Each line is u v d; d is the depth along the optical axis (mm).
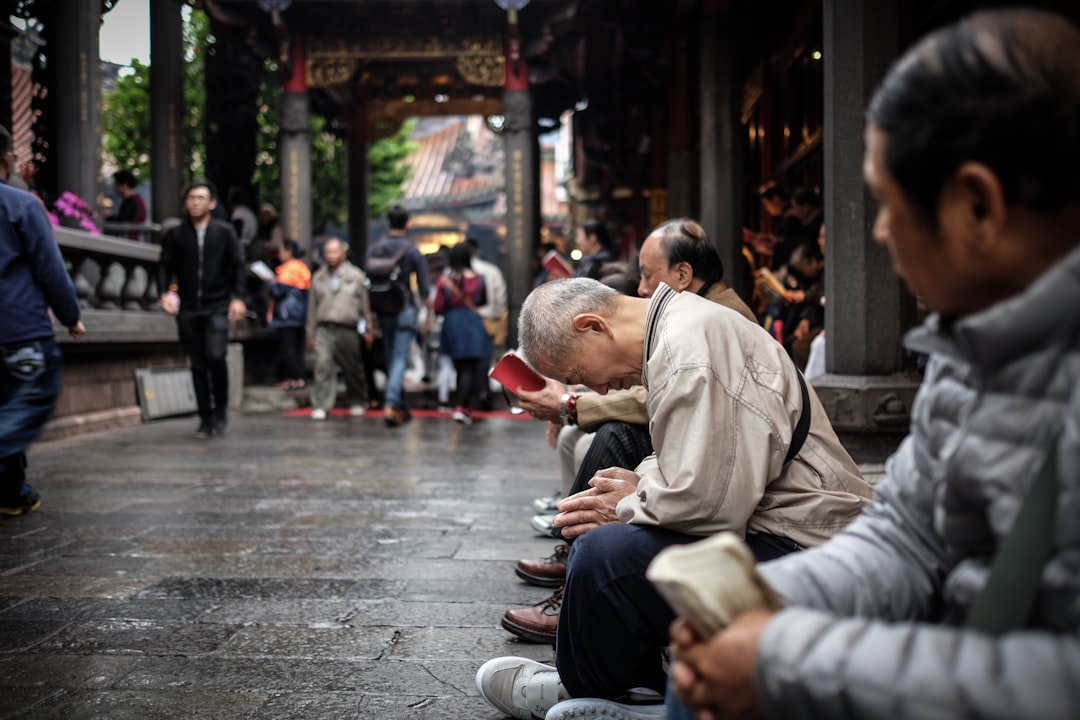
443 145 42938
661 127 19703
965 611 1078
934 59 964
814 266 7516
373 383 11633
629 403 3000
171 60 13383
